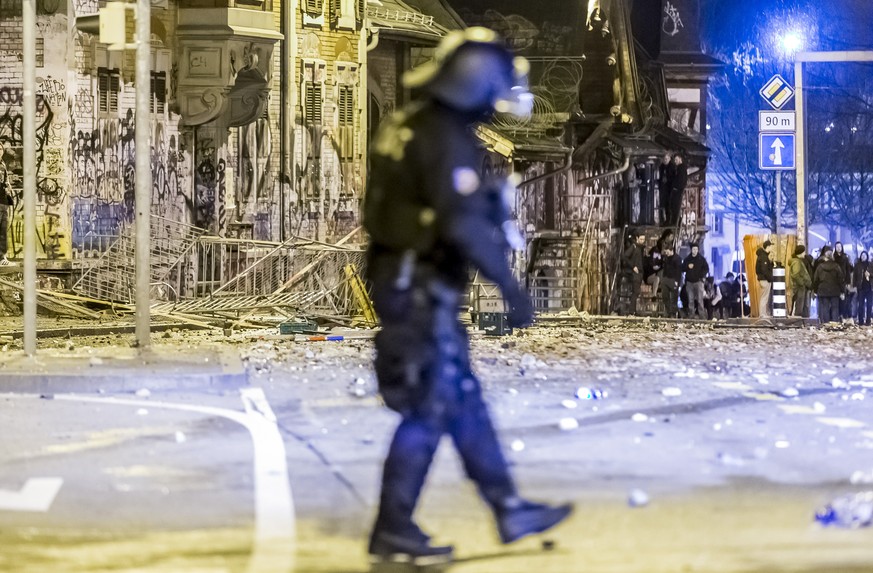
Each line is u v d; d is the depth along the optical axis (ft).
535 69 518.37
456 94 64.34
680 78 588.09
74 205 369.91
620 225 540.52
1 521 80.33
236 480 96.22
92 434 122.83
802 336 299.17
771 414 139.03
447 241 65.67
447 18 524.11
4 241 365.20
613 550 70.64
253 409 145.38
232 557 69.87
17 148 364.79
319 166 447.83
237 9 400.47
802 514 81.46
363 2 465.47
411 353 66.23
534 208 511.40
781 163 395.75
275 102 431.43
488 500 68.54
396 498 68.08
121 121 385.91
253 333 309.63
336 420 134.62
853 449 111.65
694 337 292.81
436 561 68.18
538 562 67.62
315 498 88.43
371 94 494.18
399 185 65.26
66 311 337.31
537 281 515.50
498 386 172.45
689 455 107.96
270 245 372.58
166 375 166.20
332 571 66.28
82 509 84.48
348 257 380.17
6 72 365.61
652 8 586.86
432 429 67.67
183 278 388.16
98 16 198.49
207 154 407.85
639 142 539.70
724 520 79.56
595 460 105.09
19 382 164.45
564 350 246.47
